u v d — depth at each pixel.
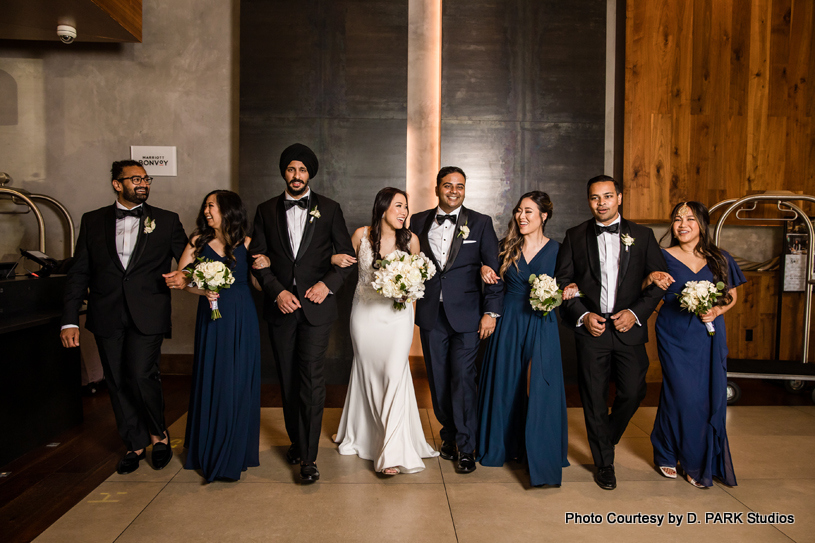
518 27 5.14
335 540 2.24
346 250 2.96
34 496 2.68
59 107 5.25
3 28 4.73
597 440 2.81
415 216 3.22
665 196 5.43
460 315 2.96
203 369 2.85
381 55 5.11
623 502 2.62
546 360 2.80
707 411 2.82
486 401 3.06
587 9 5.16
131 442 2.92
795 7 5.43
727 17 5.40
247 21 5.04
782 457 3.24
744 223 5.50
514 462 3.09
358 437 3.18
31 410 3.32
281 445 3.38
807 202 5.56
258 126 5.07
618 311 2.79
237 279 2.90
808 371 4.51
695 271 2.92
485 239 3.02
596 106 5.19
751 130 5.47
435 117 5.38
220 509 2.50
